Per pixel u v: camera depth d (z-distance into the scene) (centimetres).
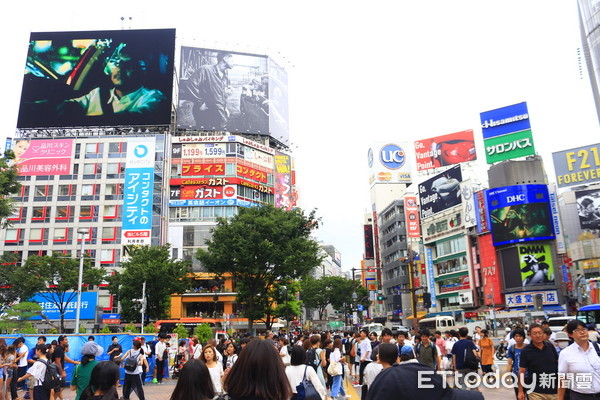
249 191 6384
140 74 6275
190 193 6169
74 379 848
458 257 6019
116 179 6038
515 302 5088
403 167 8788
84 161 6094
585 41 3984
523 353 671
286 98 7588
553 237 5094
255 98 7038
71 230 5875
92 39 6347
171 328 3725
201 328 2948
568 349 577
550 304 4944
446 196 6281
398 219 7512
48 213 5922
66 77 6238
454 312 5669
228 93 6912
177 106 6681
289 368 646
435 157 7338
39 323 5000
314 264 3722
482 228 5556
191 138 6353
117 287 4625
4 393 1043
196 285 5806
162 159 6156
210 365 808
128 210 5912
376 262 8519
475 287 5697
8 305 4312
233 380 336
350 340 1836
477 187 5894
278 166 6812
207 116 6725
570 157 5794
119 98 6200
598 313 2184
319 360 1113
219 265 3694
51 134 6412
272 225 3603
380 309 8650
